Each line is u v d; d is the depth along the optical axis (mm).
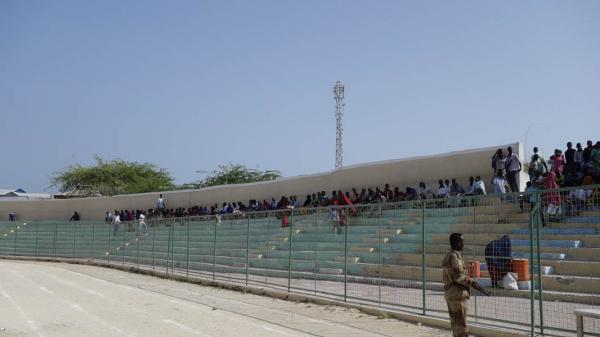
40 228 49062
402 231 15641
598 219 10539
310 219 19406
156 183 72688
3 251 50906
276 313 15242
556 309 10969
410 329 12508
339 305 16109
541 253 11492
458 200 13781
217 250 25219
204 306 16922
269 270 21172
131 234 36469
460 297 9602
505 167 22125
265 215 22078
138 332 12328
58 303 17688
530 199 11750
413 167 30594
